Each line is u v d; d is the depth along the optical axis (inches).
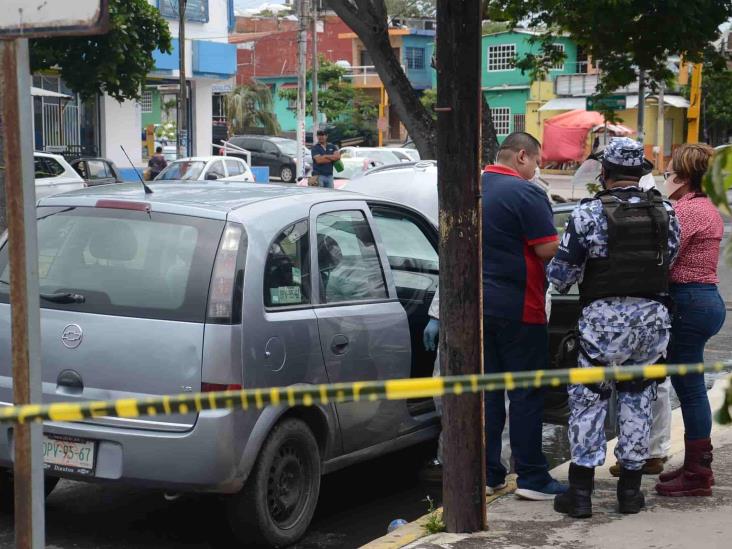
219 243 190.4
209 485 181.2
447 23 175.8
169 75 1294.3
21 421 78.8
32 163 120.0
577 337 193.8
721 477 223.0
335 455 209.8
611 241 186.5
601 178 199.5
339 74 2453.2
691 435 208.5
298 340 196.7
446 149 179.2
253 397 75.9
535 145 210.2
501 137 2384.4
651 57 512.1
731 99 1961.1
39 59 933.2
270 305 192.9
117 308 189.2
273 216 200.5
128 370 185.5
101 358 187.3
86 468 186.2
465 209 179.6
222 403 76.4
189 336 183.5
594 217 187.5
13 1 117.5
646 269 187.8
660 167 2004.2
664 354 194.1
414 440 233.1
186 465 180.4
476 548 177.8
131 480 183.5
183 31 1174.3
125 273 192.7
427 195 345.1
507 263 205.9
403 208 250.8
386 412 222.4
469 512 185.9
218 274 186.7
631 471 196.5
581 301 195.5
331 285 210.5
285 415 194.5
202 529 209.0
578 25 517.0
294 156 1581.0
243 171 1016.2
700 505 203.3
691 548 177.0
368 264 224.1
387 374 221.9
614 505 203.8
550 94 2304.4
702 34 498.3
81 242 199.9
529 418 208.1
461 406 183.9
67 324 190.5
